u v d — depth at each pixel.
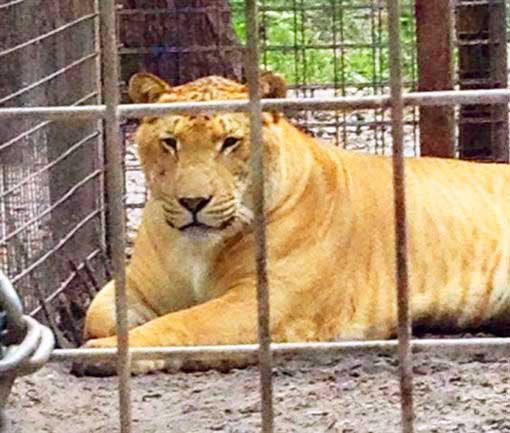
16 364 2.69
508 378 6.04
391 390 5.87
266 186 6.75
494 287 7.32
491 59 9.36
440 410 5.50
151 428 5.34
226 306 6.68
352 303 6.98
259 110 3.38
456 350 3.56
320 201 6.96
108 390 6.00
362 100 3.39
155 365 6.36
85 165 8.20
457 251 7.27
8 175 7.00
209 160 6.66
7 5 7.10
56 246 7.54
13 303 2.81
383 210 7.15
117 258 3.41
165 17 11.42
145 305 7.15
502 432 5.16
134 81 7.09
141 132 6.87
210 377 6.29
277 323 6.79
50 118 3.44
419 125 9.12
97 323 6.82
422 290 7.18
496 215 7.45
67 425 5.41
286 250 6.84
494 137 9.40
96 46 8.47
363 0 12.76
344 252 6.98
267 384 3.46
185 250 6.93
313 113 10.88
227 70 11.73
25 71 7.38
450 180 7.49
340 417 5.42
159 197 6.80
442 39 8.72
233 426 5.34
